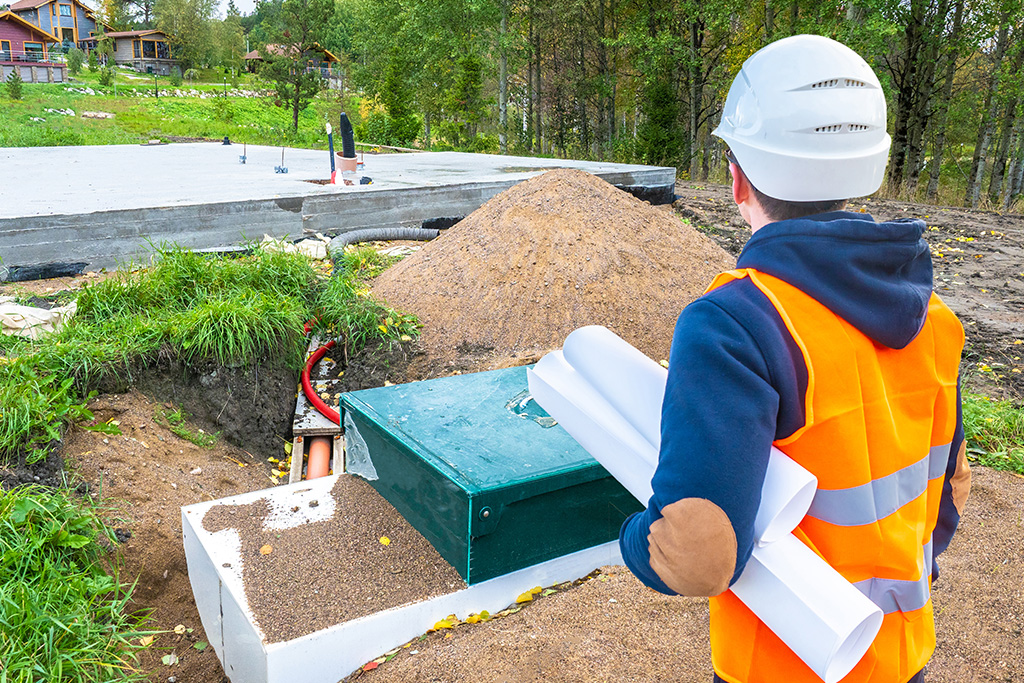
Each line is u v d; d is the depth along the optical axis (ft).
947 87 76.84
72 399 12.89
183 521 9.87
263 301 16.38
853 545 3.61
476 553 8.45
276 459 15.10
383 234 27.12
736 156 3.89
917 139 77.30
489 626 8.50
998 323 22.85
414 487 9.27
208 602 9.46
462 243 19.83
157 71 241.55
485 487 8.13
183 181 32.19
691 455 3.20
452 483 8.34
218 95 165.78
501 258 18.62
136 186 29.78
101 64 225.56
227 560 8.81
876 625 3.24
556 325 17.39
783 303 3.47
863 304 3.47
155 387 14.30
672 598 8.92
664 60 81.56
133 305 16.72
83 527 10.19
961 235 36.42
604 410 4.32
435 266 19.65
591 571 9.67
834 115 3.49
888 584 3.74
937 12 67.31
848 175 3.58
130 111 139.23
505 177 35.19
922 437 3.85
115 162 45.32
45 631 8.39
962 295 26.04
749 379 3.28
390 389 11.18
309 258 20.80
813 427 3.46
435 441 9.32
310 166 42.42
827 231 3.49
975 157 76.95
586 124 104.73
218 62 245.24
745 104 3.82
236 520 9.62
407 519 9.64
